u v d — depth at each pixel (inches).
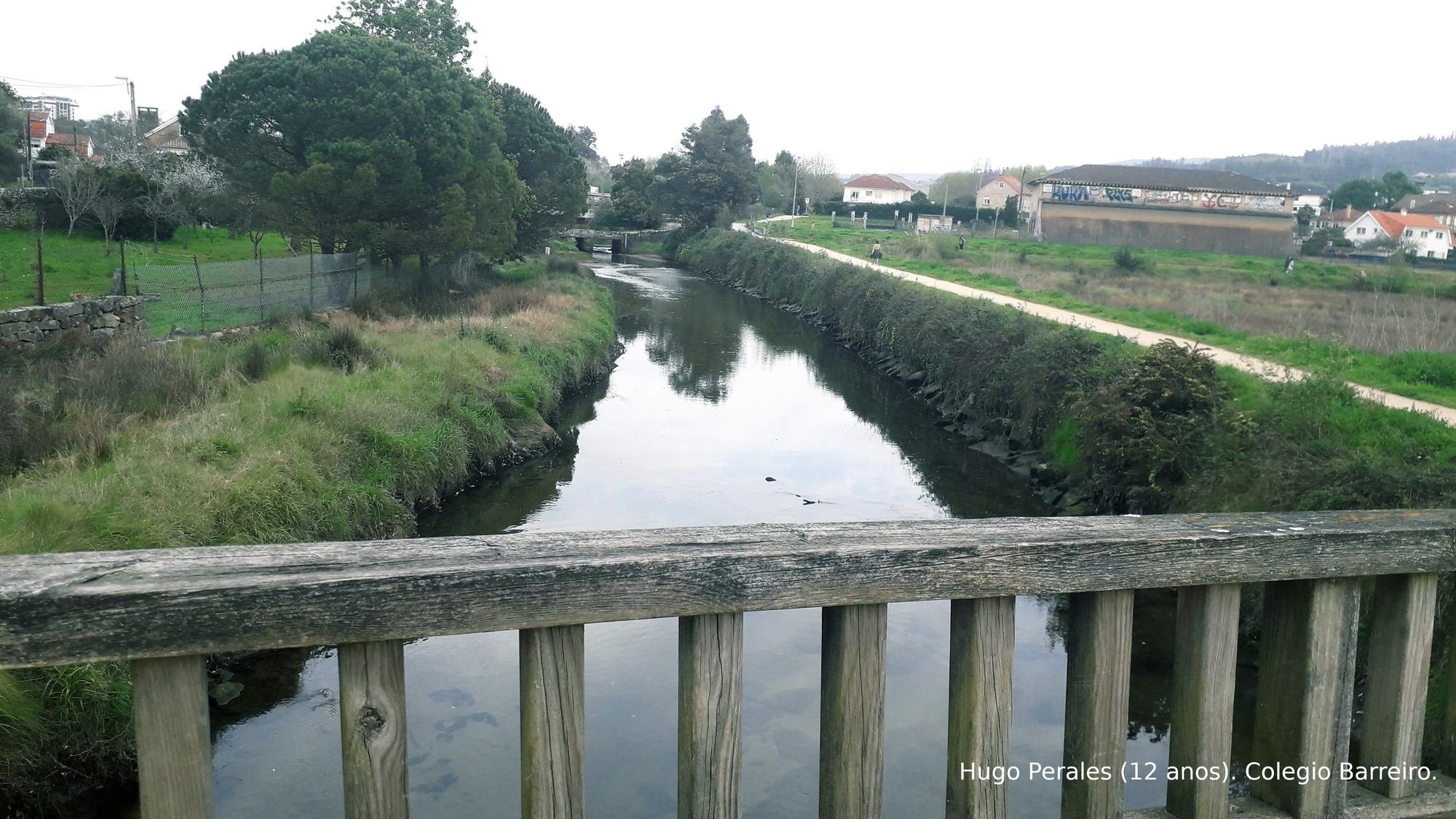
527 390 764.6
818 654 379.6
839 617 81.4
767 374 1109.1
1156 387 560.1
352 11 1498.5
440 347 804.6
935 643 390.3
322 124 995.9
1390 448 439.8
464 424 652.7
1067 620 416.8
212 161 1121.4
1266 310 1205.1
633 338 1328.7
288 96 975.6
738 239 2325.3
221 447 454.6
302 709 321.4
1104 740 90.1
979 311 954.7
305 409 540.1
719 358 1203.2
